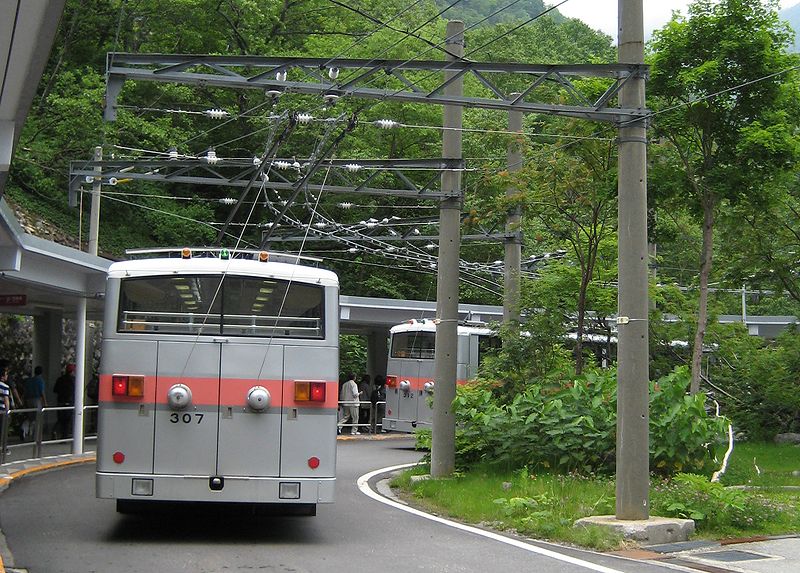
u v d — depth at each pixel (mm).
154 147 34219
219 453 11281
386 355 38062
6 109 11969
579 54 49562
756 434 26938
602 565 10219
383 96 13273
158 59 13227
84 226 38125
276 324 11523
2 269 17641
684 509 12727
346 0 42938
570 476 15750
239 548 10977
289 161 19656
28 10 8922
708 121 19453
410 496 16625
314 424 11422
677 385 16047
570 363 20781
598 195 19422
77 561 9875
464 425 18219
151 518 13086
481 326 29875
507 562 10320
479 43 46625
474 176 31750
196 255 12469
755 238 23922
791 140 18891
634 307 12672
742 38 18984
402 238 25141
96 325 37625
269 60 13172
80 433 22109
